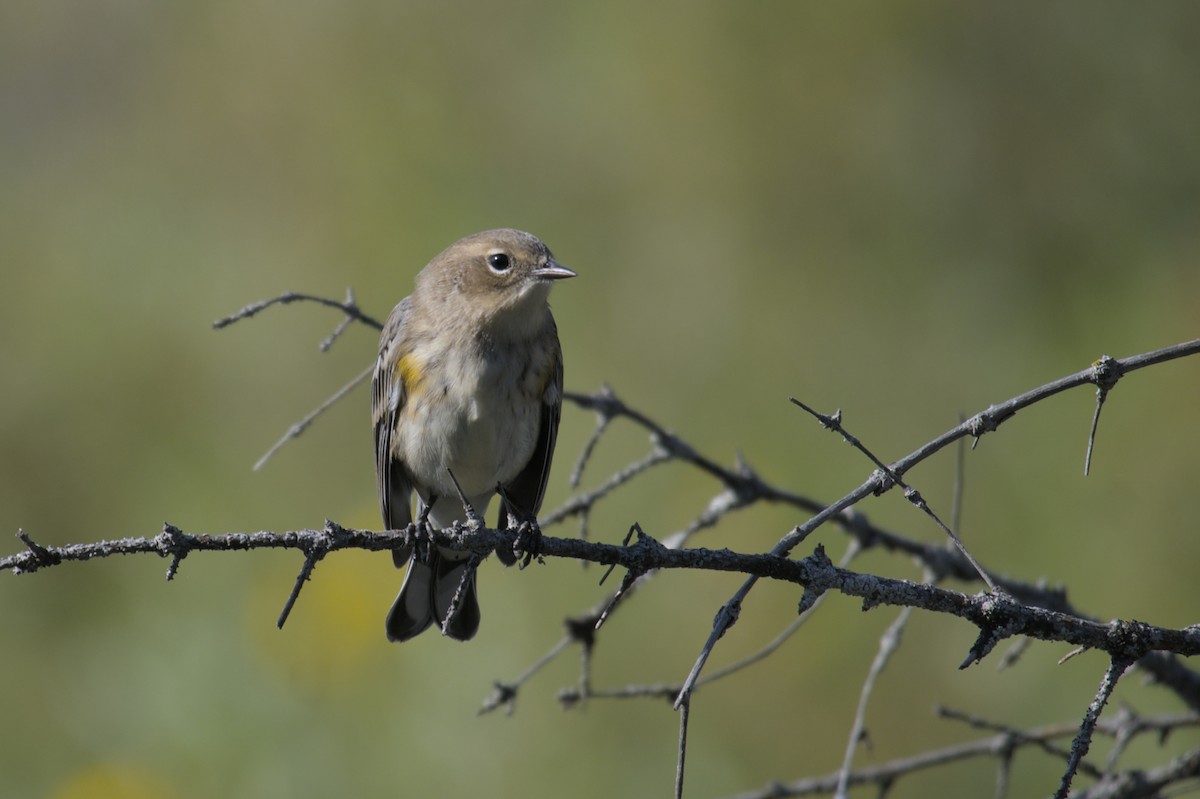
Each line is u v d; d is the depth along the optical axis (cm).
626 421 1298
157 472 1425
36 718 1209
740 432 1311
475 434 852
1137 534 1154
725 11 1423
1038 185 1384
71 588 1305
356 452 1398
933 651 1115
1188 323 1266
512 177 1468
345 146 1535
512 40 1507
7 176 1761
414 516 916
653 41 1445
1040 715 1072
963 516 1205
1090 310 1315
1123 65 1382
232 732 1155
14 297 1584
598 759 1114
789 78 1409
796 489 1267
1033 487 1204
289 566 1273
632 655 1146
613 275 1404
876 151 1399
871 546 812
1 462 1459
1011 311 1341
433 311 861
